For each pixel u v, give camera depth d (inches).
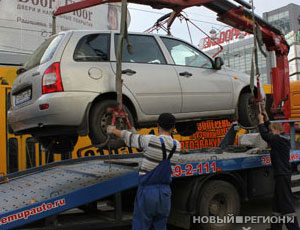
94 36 177.9
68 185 169.2
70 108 156.8
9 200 158.4
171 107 192.4
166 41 205.3
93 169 203.9
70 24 553.3
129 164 192.4
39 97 158.9
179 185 199.3
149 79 184.9
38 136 184.2
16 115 176.6
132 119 174.2
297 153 249.8
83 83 162.7
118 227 221.6
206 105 209.9
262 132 201.9
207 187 198.2
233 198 209.0
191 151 258.4
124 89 174.4
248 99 233.9
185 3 183.2
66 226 166.2
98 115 165.5
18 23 499.8
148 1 177.2
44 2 527.2
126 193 188.9
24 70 185.3
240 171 225.8
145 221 133.3
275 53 293.7
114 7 634.8
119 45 134.3
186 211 193.2
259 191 231.6
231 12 237.8
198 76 208.2
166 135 140.3
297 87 355.3
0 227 139.0
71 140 203.8
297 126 290.2
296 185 252.1
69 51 166.4
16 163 305.0
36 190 171.3
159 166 134.0
